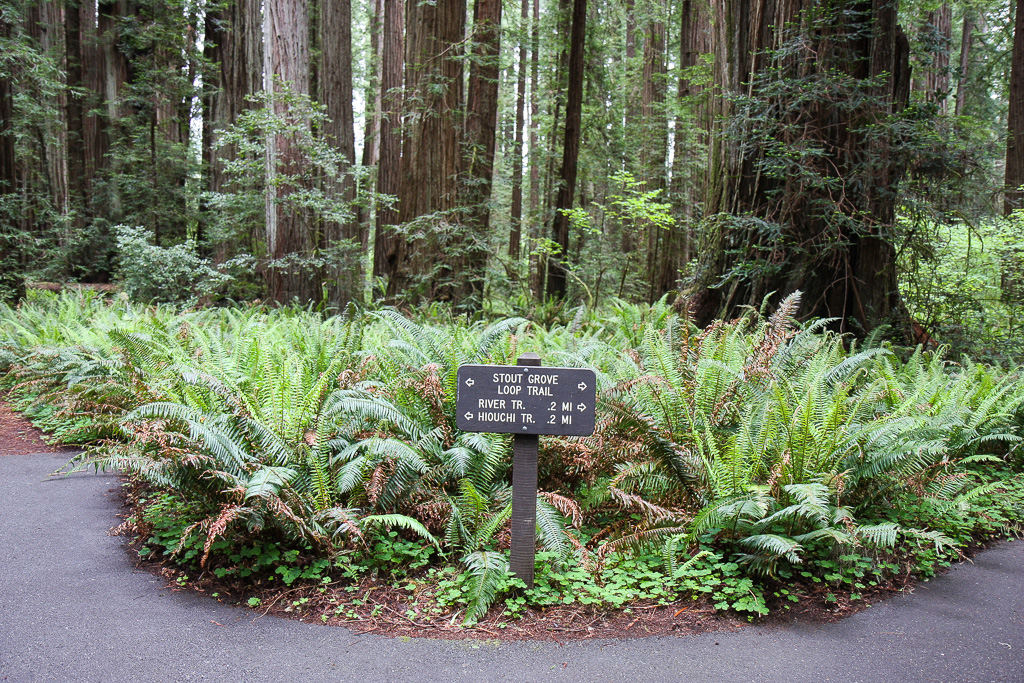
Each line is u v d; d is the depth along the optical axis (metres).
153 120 23.34
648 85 23.38
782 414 4.46
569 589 3.85
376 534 4.26
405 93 14.35
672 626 3.56
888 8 9.63
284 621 3.54
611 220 22.55
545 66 22.58
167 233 22.28
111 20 23.17
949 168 9.33
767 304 10.05
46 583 3.87
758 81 10.06
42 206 18.25
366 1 35.09
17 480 5.64
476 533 4.22
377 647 3.31
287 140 13.55
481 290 13.74
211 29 25.53
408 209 13.73
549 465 4.98
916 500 4.86
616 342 8.24
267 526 4.06
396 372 5.68
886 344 7.77
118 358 6.77
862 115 9.33
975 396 6.19
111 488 5.51
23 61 16.08
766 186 10.31
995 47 19.12
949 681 3.06
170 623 3.48
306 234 13.84
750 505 3.85
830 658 3.26
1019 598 3.92
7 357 8.91
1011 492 5.52
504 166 21.67
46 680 2.95
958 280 10.70
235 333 7.95
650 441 4.42
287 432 4.41
